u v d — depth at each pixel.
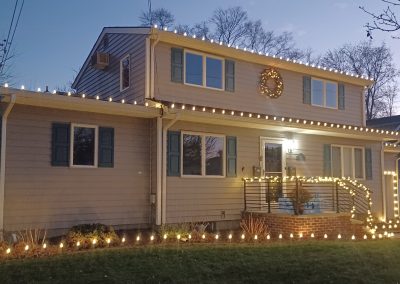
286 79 17.23
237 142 14.96
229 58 15.58
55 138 11.65
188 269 8.11
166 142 13.14
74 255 8.66
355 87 19.81
